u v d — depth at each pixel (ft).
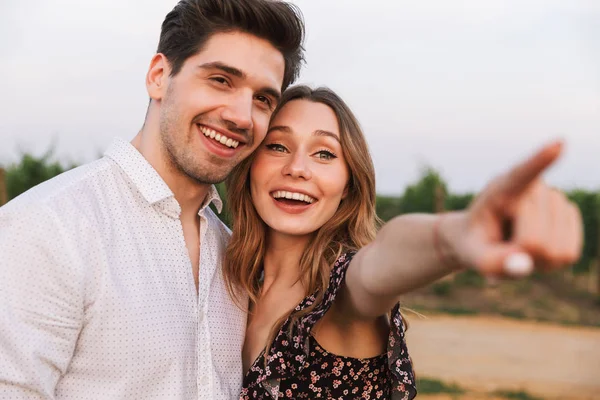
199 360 2.43
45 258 2.15
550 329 14.30
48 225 2.18
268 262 2.94
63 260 2.16
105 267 2.25
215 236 2.79
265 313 2.83
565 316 15.71
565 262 0.96
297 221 2.77
